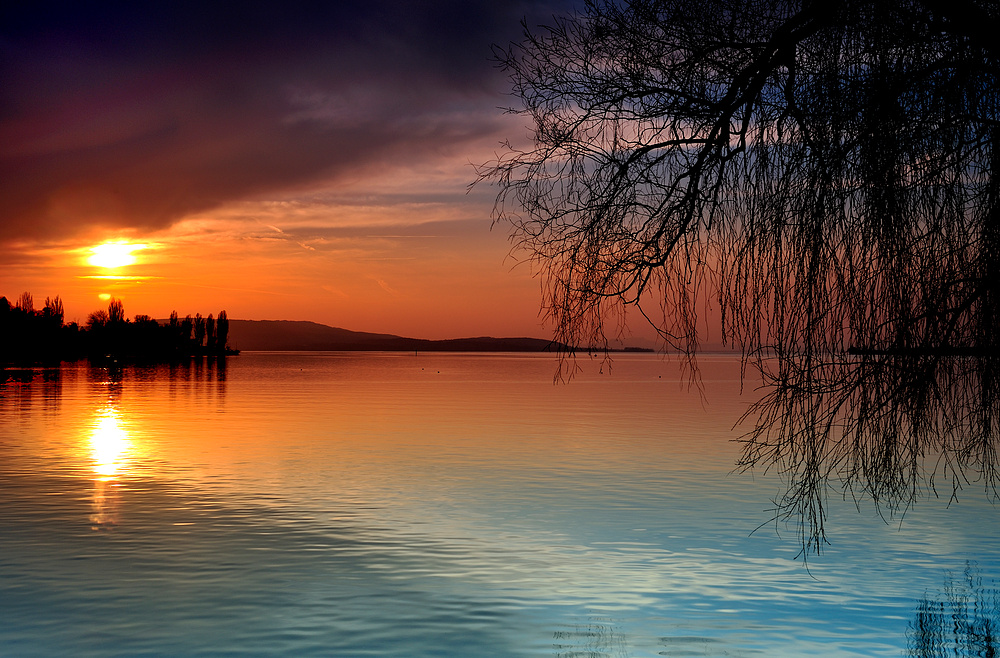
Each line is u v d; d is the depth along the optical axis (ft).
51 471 82.89
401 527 57.93
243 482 76.69
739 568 47.57
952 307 21.04
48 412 159.02
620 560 49.37
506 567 47.60
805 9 23.21
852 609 39.86
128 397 207.82
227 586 43.04
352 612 39.24
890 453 21.95
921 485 72.02
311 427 131.34
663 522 60.29
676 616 39.06
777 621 38.14
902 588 43.42
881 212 21.22
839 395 22.52
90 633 35.88
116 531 55.47
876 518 60.34
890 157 21.18
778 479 79.30
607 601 41.22
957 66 21.06
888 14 21.42
